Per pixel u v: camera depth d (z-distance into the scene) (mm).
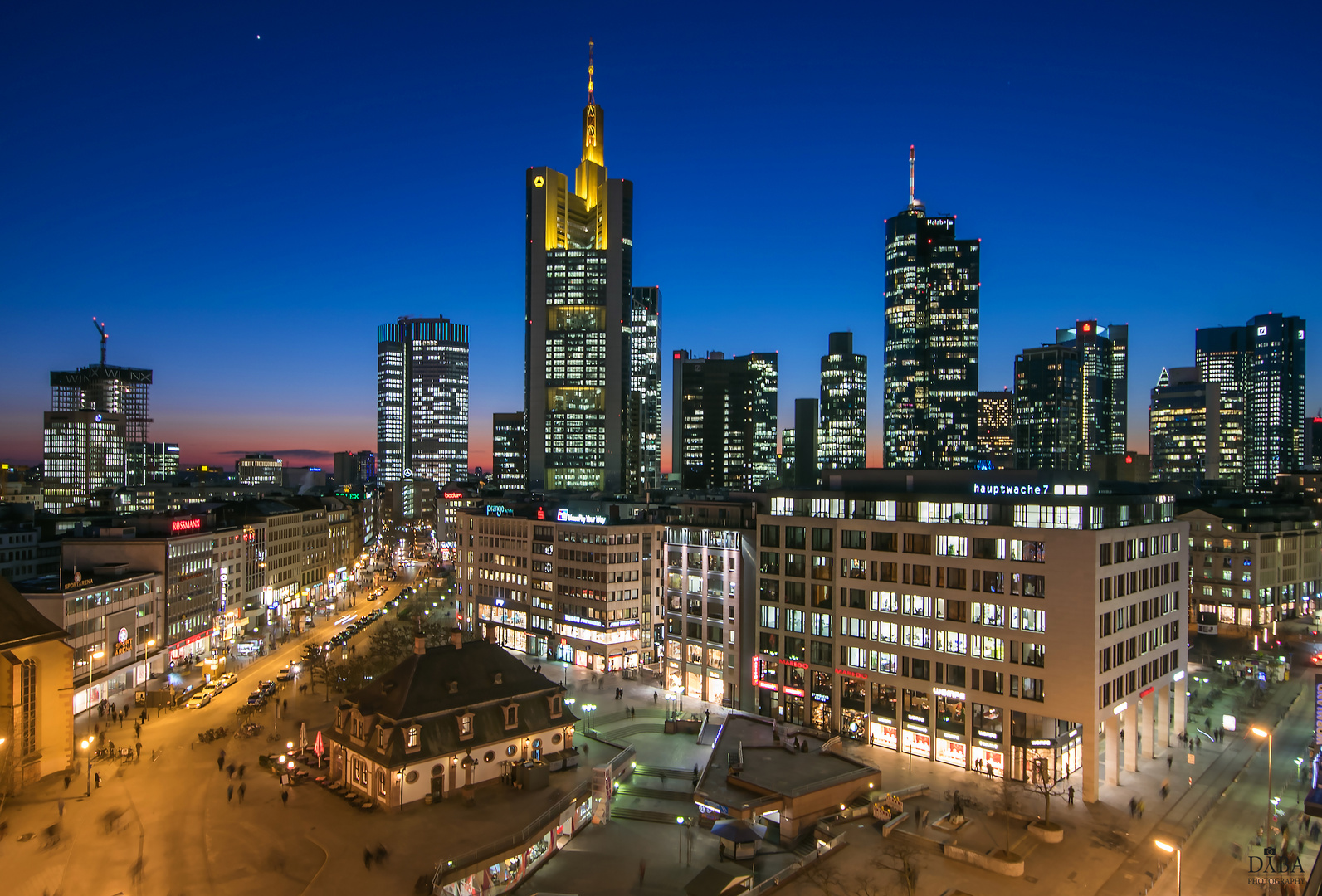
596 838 80938
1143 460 166250
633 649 165250
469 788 85500
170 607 156625
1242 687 137250
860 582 112062
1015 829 82062
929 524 105000
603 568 161500
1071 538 92312
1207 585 182875
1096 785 89875
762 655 124938
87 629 129625
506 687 95250
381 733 84438
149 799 87000
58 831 78812
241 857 72438
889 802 86188
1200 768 100625
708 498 177625
